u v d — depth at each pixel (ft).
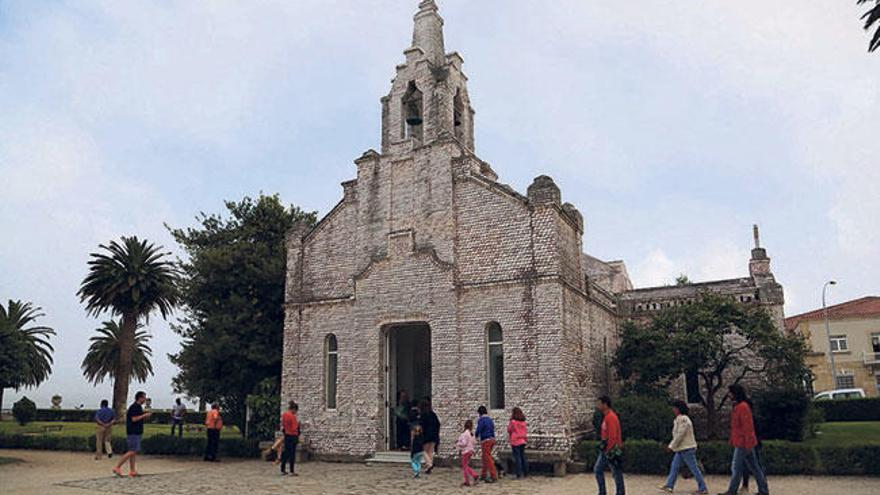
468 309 67.56
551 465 59.31
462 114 80.74
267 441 78.79
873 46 49.70
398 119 78.18
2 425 152.25
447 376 66.90
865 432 84.38
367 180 77.92
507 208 67.97
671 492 46.68
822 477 53.36
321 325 77.46
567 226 70.33
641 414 63.57
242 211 99.50
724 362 72.84
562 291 64.28
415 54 79.05
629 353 74.18
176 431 127.65
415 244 72.54
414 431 59.21
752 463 43.83
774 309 86.22
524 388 62.80
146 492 50.39
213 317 86.12
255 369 86.48
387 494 48.55
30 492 50.70
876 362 188.44
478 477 56.80
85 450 96.37
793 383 69.15
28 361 80.59
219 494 49.11
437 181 72.59
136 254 143.84
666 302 88.58
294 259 81.76
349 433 72.08
